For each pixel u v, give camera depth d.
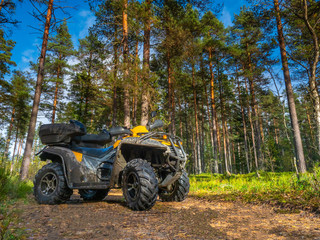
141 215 3.21
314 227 2.49
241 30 23.89
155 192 3.53
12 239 1.98
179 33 12.60
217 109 34.62
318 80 6.41
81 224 2.66
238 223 2.78
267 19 9.49
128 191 3.82
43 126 4.71
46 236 2.14
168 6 11.96
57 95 26.36
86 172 4.26
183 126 50.00
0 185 4.38
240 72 26.50
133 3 10.53
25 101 30.45
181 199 4.71
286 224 2.68
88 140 4.73
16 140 32.19
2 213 2.85
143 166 3.70
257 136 28.42
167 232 2.36
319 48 5.98
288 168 19.16
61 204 4.21
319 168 5.28
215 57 25.92
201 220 2.92
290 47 7.40
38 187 4.39
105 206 4.02
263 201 4.32
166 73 22.67
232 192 6.18
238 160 42.94
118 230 2.41
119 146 4.05
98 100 21.62
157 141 4.03
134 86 10.27
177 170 4.05
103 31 13.20
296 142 13.09
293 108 13.54
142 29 10.87
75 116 24.25
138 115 24.44
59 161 4.77
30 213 3.20
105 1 11.73
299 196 4.26
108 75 10.62
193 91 30.12
